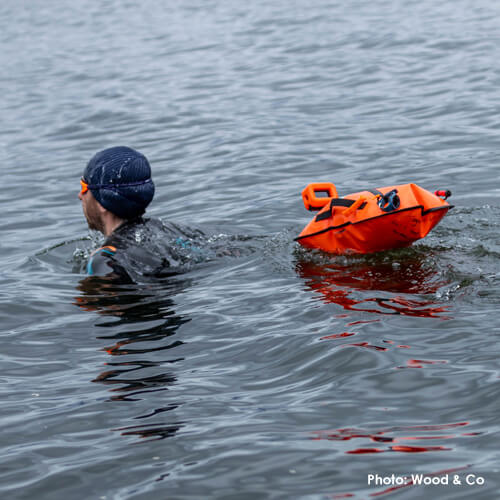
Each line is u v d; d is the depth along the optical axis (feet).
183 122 29.89
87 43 54.19
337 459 6.98
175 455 7.36
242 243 14.75
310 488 6.57
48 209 20.20
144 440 7.72
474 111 26.86
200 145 26.25
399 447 7.08
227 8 65.21
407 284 11.48
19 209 20.35
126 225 13.97
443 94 29.91
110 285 12.92
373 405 7.98
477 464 6.66
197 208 19.19
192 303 11.87
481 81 31.24
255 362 9.51
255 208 18.43
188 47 48.16
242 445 7.40
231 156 24.41
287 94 33.06
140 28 59.26
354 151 23.63
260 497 6.52
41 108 34.71
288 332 10.25
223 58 43.16
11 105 35.88
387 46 41.45
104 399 8.80
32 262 15.34
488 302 10.46
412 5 55.52
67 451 7.65
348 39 44.91
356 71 36.19
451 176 19.86
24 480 7.14
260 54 43.16
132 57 46.47
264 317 10.96
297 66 38.81
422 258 12.57
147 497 6.66
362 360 9.05
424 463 6.77
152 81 38.63
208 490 6.69
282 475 6.81
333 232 12.75
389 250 12.94
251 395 8.58
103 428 8.08
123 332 10.98
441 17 49.19
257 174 22.09
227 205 19.13
